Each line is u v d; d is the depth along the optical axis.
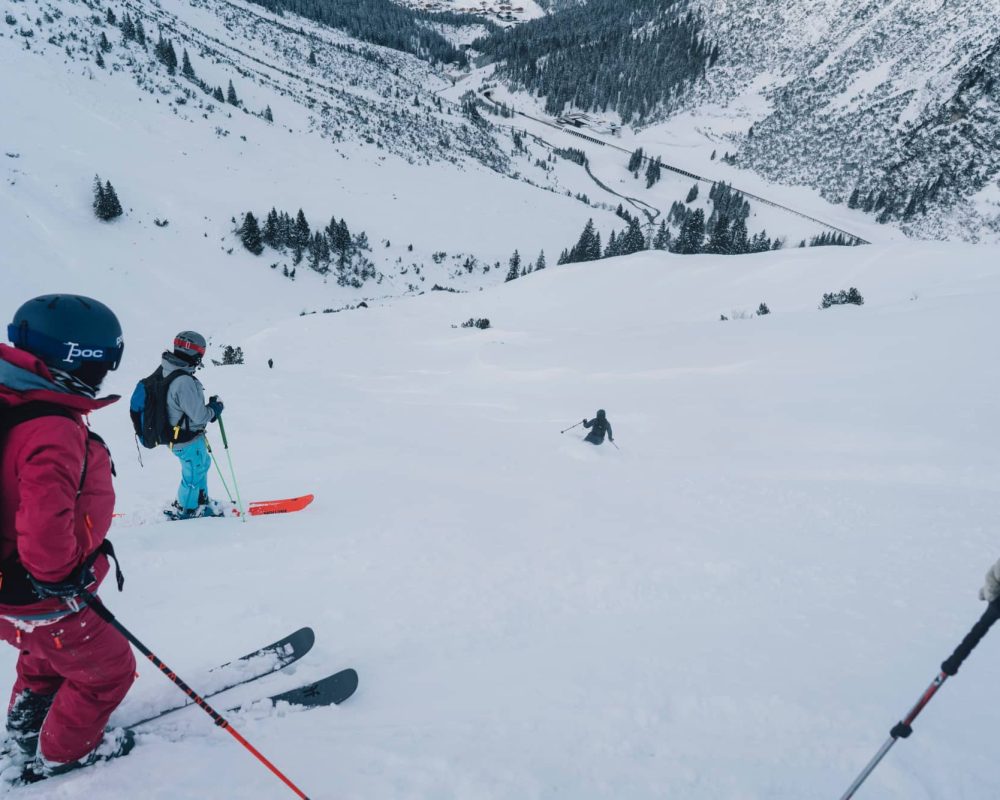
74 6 142.75
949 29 169.25
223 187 100.31
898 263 39.22
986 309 17.23
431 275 101.94
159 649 3.03
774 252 49.16
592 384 17.30
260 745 2.27
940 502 6.62
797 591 4.13
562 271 54.19
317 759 2.18
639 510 6.39
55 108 98.81
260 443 9.99
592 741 2.33
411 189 130.38
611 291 48.25
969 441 8.89
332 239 96.44
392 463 8.64
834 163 171.00
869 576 4.41
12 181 76.62
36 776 2.06
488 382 19.83
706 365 17.19
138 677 2.73
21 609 1.78
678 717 2.51
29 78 102.56
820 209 161.75
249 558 4.50
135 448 9.47
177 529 5.19
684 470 8.64
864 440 9.65
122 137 101.19
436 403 16.88
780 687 2.73
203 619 3.38
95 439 2.02
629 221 149.62
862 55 187.12
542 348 23.47
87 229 74.25
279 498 6.54
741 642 3.27
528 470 8.50
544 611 3.78
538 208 141.50
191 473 5.57
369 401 15.92
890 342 15.84
